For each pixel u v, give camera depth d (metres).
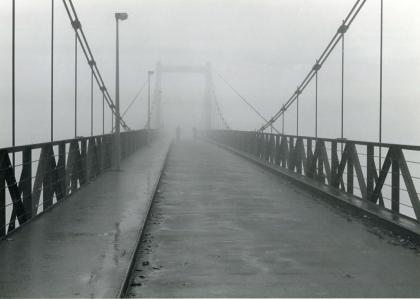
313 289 4.96
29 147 7.68
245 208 10.04
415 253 6.40
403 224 7.38
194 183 14.18
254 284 5.14
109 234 6.88
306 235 7.53
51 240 6.52
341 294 4.80
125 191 11.23
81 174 12.06
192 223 8.49
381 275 5.44
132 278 5.36
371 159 9.52
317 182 12.95
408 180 7.73
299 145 15.46
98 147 14.77
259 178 15.62
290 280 5.27
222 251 6.55
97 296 4.39
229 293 4.86
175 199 11.20
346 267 5.76
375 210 8.61
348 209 9.51
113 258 5.64
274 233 7.67
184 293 4.87
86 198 10.17
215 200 11.09
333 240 7.18
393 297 4.71
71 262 5.47
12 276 4.96
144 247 6.76
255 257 6.23
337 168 11.76
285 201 10.97
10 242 6.41
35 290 4.55
